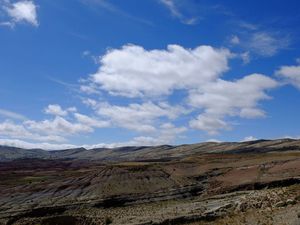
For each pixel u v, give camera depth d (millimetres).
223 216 65688
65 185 112500
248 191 88812
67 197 101875
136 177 115188
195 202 87188
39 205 94562
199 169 128625
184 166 134125
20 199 102125
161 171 122938
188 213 71438
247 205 65375
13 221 85812
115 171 119438
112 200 98125
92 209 92938
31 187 114125
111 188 106625
